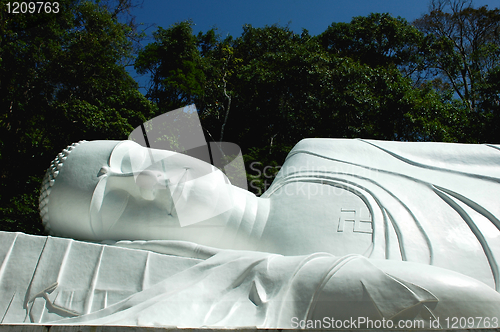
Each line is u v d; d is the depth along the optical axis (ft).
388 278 10.01
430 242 14.76
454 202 16.20
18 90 38.45
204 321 10.18
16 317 11.22
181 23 59.93
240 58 70.28
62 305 11.44
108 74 46.16
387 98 53.57
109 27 49.52
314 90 54.65
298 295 10.34
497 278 13.73
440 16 80.84
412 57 77.46
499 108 55.11
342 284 10.09
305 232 15.69
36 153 37.40
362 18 78.69
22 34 39.99
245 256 11.93
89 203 14.71
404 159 18.80
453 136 50.67
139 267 12.21
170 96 57.52
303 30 76.48
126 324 9.57
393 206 15.98
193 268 11.79
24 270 11.96
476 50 72.28
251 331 8.98
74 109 37.91
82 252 12.39
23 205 32.19
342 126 55.16
